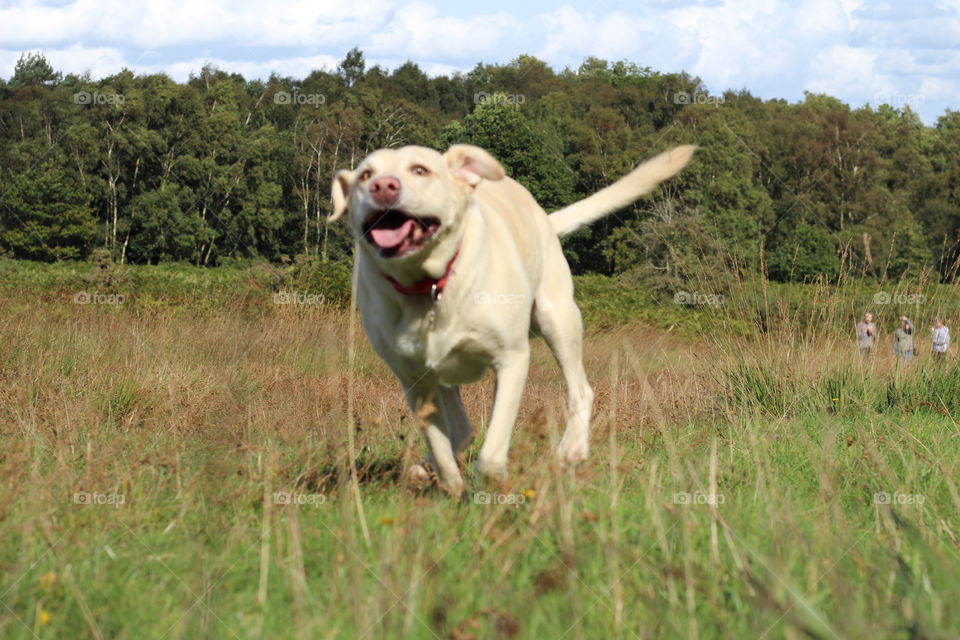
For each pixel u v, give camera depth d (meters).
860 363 7.17
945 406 6.80
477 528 3.21
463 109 66.88
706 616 2.53
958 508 3.61
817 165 47.47
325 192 49.69
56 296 14.29
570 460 3.70
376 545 3.10
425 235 3.81
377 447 4.92
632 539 3.15
